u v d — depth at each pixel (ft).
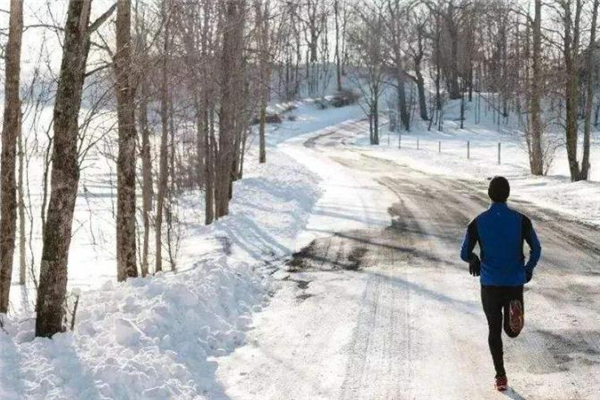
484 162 123.75
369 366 21.03
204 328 23.91
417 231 47.70
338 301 29.09
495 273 18.92
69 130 20.98
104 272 43.78
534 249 18.93
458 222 51.62
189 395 18.34
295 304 28.84
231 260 35.01
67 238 21.25
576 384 19.17
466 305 28.02
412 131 227.20
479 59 249.14
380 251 40.55
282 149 166.71
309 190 75.82
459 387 19.19
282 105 256.93
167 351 20.88
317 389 19.20
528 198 67.15
